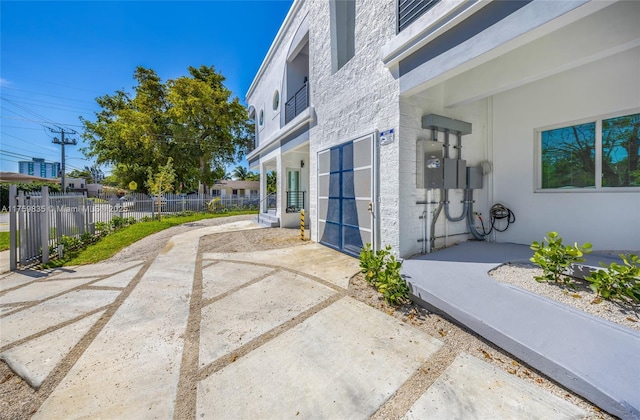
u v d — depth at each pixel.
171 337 2.80
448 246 4.97
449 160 4.77
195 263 5.66
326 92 6.65
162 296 3.90
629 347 1.94
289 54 9.53
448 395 1.89
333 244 6.51
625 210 3.70
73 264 5.90
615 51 2.94
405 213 4.49
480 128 5.39
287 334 2.79
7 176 37.47
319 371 2.21
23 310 3.48
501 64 3.90
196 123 23.38
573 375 1.84
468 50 3.19
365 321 2.98
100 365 2.34
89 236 8.40
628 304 2.45
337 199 6.28
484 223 5.37
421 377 2.09
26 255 5.71
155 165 22.66
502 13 2.83
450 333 2.68
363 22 5.20
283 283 4.26
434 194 4.81
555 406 1.76
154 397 1.97
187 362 2.38
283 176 10.84
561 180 4.38
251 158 15.45
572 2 2.29
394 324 2.90
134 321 3.15
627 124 3.66
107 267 5.59
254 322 3.07
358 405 1.85
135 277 4.81
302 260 5.56
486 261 3.93
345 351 2.46
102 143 24.09
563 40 3.26
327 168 6.69
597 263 3.34
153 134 21.56
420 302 3.23
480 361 2.25
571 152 4.24
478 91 4.24
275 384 2.08
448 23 3.35
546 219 4.53
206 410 1.84
